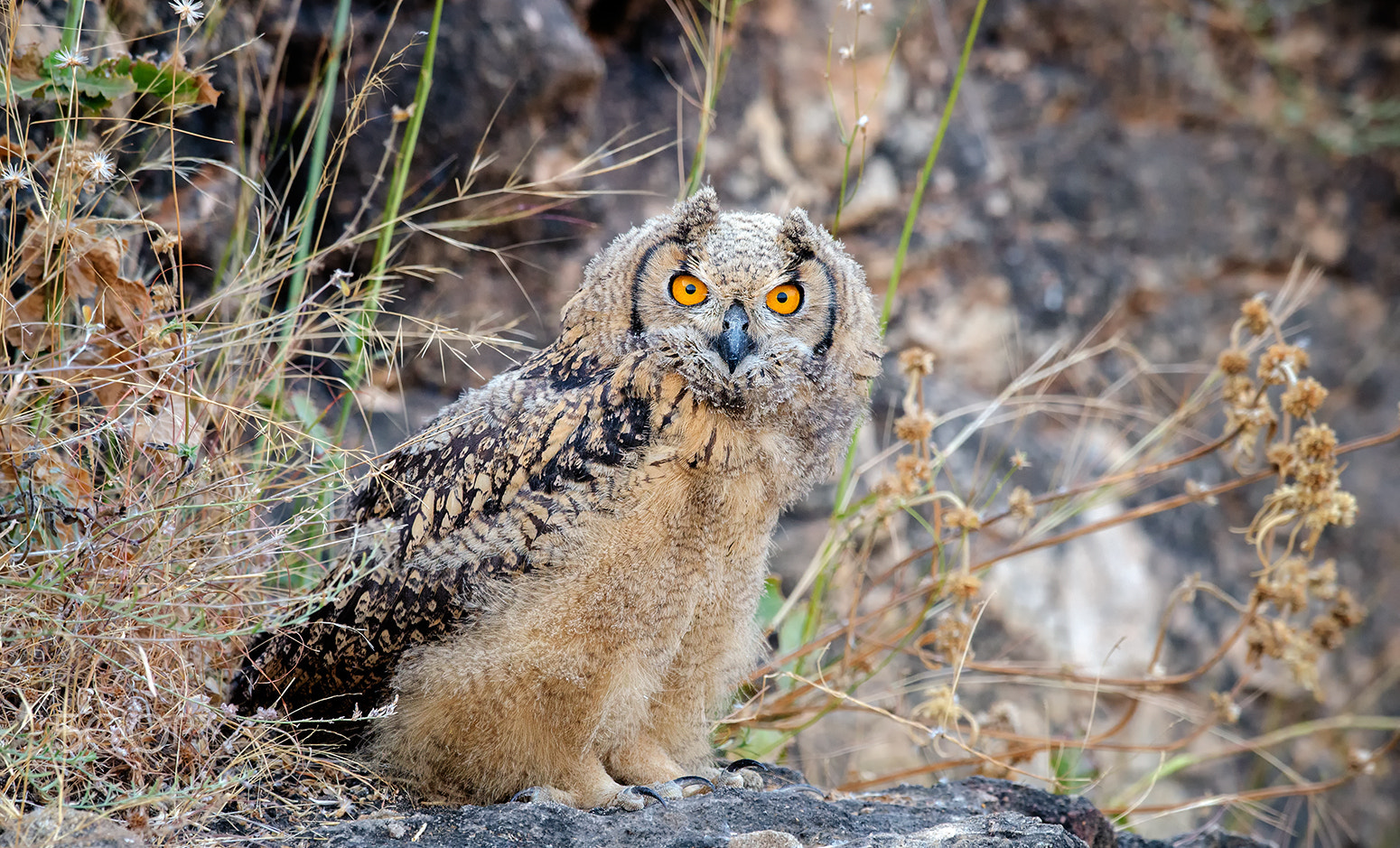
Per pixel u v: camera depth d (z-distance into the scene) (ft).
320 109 33.68
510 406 26.43
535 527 24.47
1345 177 68.49
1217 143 65.77
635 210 47.78
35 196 28.04
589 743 25.36
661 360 25.16
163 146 34.01
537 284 43.83
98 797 22.48
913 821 25.35
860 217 55.72
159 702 23.50
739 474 25.31
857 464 52.31
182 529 26.81
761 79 51.72
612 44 50.62
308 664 26.04
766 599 38.83
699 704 27.84
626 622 24.63
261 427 28.22
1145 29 64.54
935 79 58.13
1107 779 52.65
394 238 39.81
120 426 25.88
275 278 30.91
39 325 27.81
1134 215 62.95
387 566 25.25
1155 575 58.44
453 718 25.00
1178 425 44.65
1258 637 36.58
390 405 40.34
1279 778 59.93
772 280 26.32
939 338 57.72
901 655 47.75
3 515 24.22
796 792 25.49
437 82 40.27
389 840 22.48
